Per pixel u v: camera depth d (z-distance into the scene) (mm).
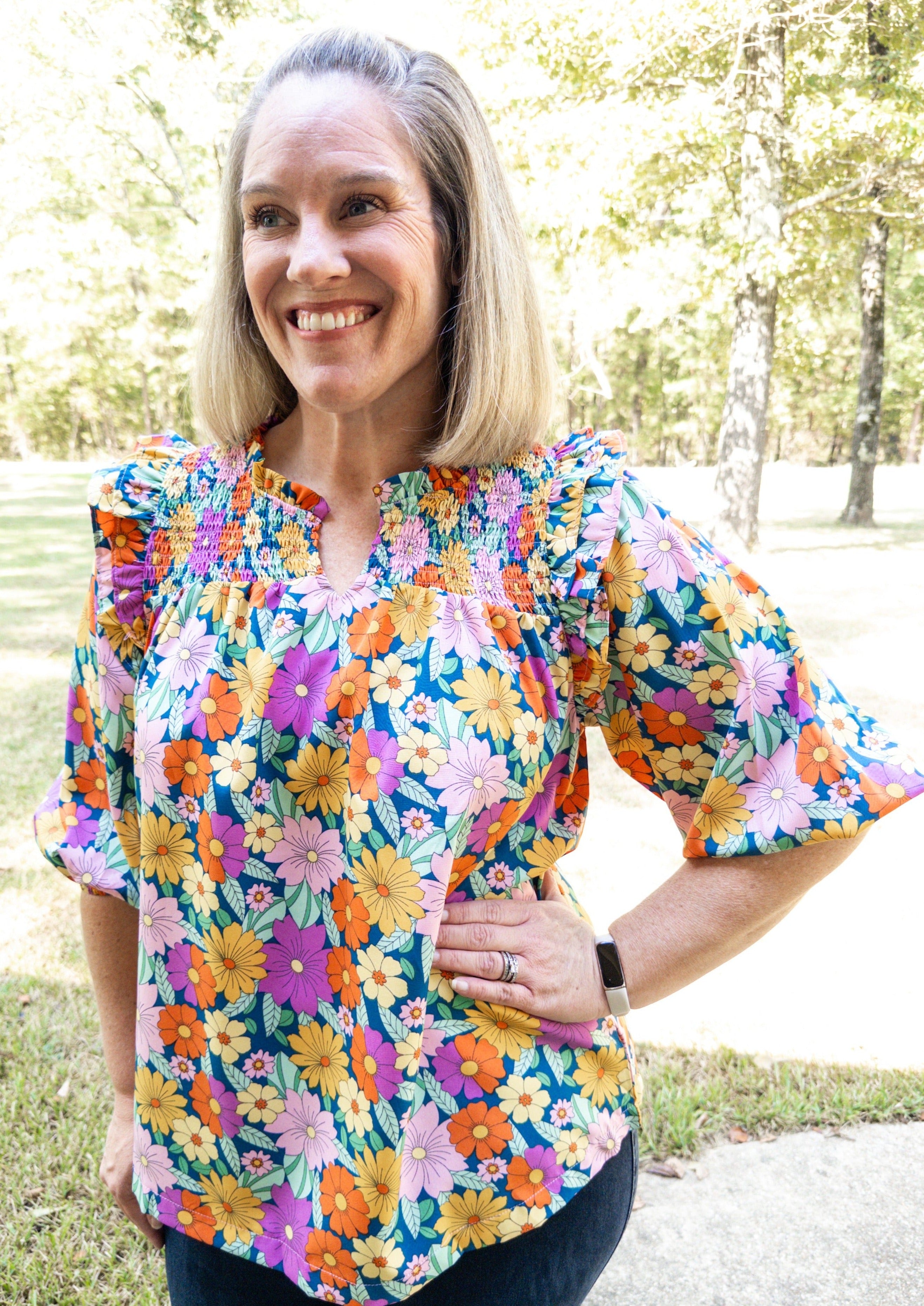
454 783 1042
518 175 11742
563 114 11289
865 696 6582
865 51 13242
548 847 1194
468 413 1092
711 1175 2725
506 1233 1106
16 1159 2717
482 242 1115
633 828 4852
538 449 1166
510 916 1145
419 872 1032
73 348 35625
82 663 1298
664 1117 2883
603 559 1093
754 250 12367
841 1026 3330
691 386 39281
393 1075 1050
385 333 1095
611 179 11203
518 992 1126
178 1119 1199
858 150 13000
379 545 1112
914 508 19781
